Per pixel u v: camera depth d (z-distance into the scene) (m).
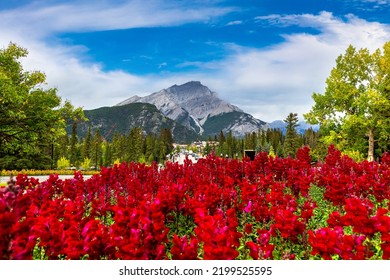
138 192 8.10
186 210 7.61
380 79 31.42
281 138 128.75
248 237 7.25
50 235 4.43
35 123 24.83
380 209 4.86
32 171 38.50
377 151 33.56
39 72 27.22
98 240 4.34
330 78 33.09
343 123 31.41
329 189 9.59
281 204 7.43
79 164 79.19
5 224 3.51
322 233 4.50
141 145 99.25
